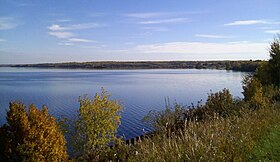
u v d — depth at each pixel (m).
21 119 7.84
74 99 48.31
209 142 8.51
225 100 16.36
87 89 69.62
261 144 9.70
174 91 62.31
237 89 61.50
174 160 7.47
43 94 57.91
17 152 7.73
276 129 11.53
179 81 96.94
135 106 39.78
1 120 29.30
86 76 152.00
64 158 8.65
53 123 8.48
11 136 7.85
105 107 13.09
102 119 12.92
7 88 73.56
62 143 8.59
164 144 8.53
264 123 11.77
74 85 83.50
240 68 143.75
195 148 7.80
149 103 43.12
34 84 88.81
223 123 11.18
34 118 8.05
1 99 49.22
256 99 17.53
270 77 23.81
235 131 10.12
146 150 8.20
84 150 12.12
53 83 93.00
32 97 52.28
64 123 13.13
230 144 8.41
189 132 10.02
